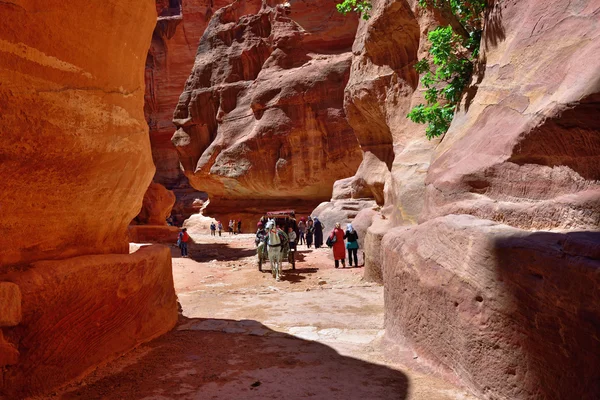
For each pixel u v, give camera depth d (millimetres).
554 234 3570
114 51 4867
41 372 3953
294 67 32562
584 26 4457
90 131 4477
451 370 4434
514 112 4973
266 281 12141
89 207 4859
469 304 4137
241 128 34219
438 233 4891
